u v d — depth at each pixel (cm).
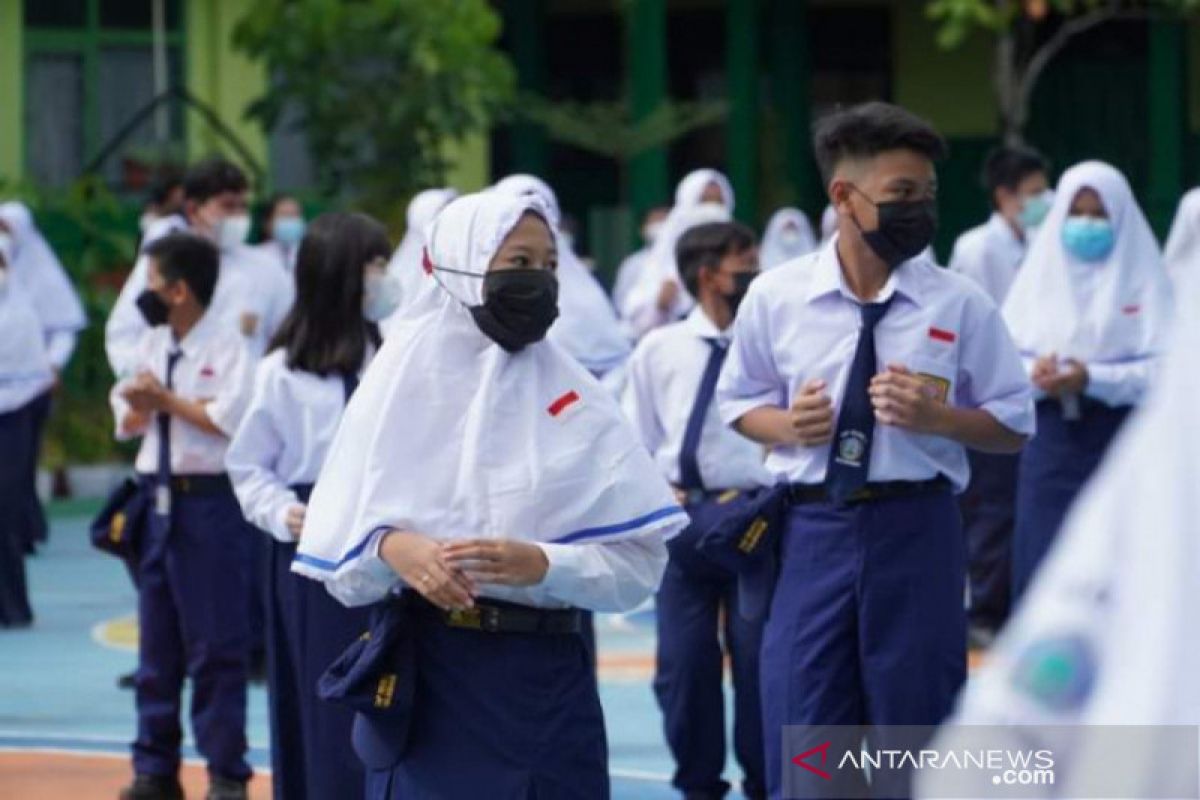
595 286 2242
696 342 1911
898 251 1447
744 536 1470
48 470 4528
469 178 5406
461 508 1201
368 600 1230
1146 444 535
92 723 2442
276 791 1658
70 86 4953
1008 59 5119
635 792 2052
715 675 1912
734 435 1881
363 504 1205
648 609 3234
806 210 5922
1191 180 5650
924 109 5972
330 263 1622
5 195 4572
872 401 1440
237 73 5078
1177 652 524
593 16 6159
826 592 1445
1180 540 526
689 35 6212
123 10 4994
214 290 1975
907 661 1431
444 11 4788
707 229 1911
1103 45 5900
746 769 1909
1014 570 2350
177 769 1991
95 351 4547
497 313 1192
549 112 5338
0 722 2448
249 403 1914
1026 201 2792
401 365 1217
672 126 5300
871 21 6034
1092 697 534
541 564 1178
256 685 2553
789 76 5862
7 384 3022
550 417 1213
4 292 2994
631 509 1214
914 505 1441
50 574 3741
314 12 4725
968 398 1484
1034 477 2300
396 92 4772
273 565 1641
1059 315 2286
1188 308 541
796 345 1478
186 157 4928
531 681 1204
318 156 4825
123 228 4600
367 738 1219
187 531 1938
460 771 1200
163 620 1969
